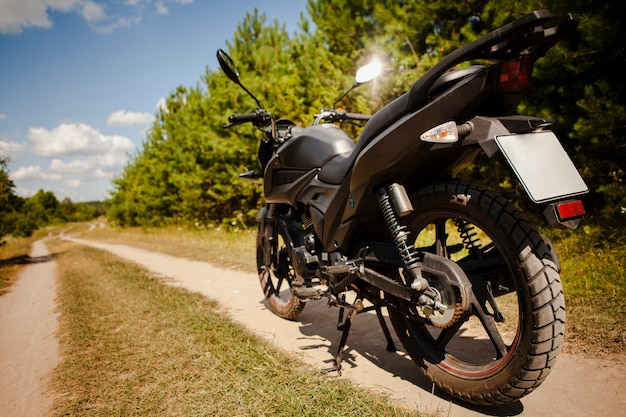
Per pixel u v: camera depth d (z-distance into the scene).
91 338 3.76
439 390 2.42
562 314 1.81
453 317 2.04
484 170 7.27
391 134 2.17
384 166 2.26
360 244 2.64
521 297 1.89
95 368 3.08
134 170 35.62
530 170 1.75
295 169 3.24
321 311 4.21
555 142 1.87
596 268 4.22
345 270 2.57
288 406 2.26
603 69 5.58
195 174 17.12
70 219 137.88
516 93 1.92
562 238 5.44
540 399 2.23
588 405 2.13
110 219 44.81
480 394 2.08
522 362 1.88
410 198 2.39
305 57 10.71
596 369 2.46
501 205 1.99
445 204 2.20
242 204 15.01
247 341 3.26
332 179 2.78
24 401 2.73
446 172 2.34
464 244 2.46
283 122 3.80
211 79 16.48
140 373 2.88
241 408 2.30
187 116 19.97
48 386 2.90
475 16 8.05
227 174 14.32
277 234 3.91
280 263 3.94
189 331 3.64
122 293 5.61
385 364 2.82
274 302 4.16
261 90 12.20
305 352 3.10
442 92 2.05
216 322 3.85
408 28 8.52
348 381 2.52
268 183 3.57
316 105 9.98
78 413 2.44
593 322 3.08
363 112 8.63
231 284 5.91
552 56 5.32
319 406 2.24
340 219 2.71
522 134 1.85
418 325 2.51
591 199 6.00
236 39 14.07
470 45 1.84
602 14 5.01
